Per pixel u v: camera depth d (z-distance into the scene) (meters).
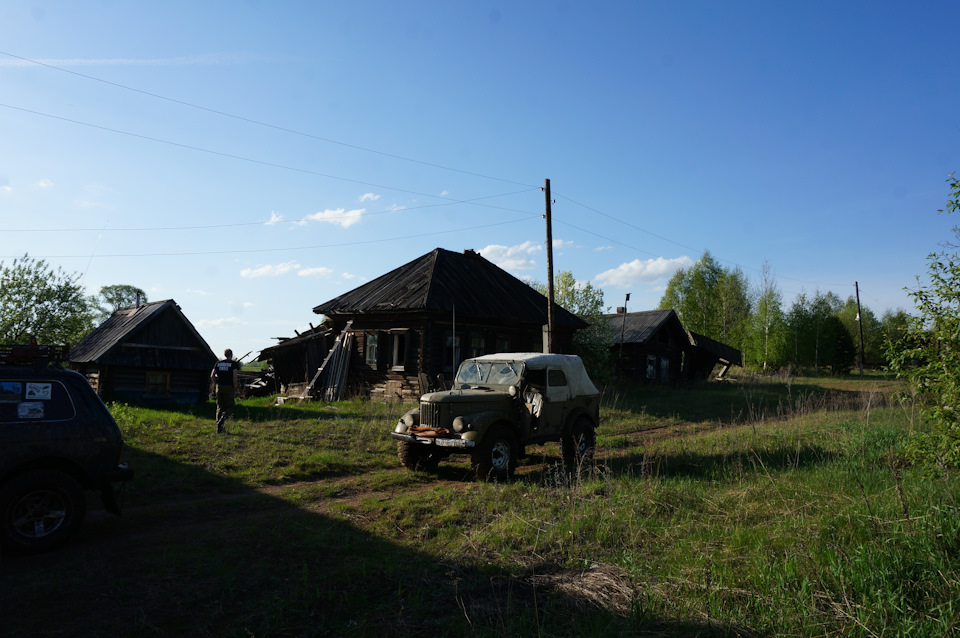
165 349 17.09
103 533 6.33
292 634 4.15
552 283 20.58
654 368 33.81
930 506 6.04
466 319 20.80
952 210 6.91
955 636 3.98
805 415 17.98
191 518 6.98
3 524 5.44
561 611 4.48
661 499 7.61
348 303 22.14
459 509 7.48
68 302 21.39
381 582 5.12
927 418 7.25
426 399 9.44
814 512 6.95
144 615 4.29
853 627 4.05
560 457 11.73
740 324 56.84
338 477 9.55
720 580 4.86
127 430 11.26
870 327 63.91
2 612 4.30
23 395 5.79
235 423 13.33
